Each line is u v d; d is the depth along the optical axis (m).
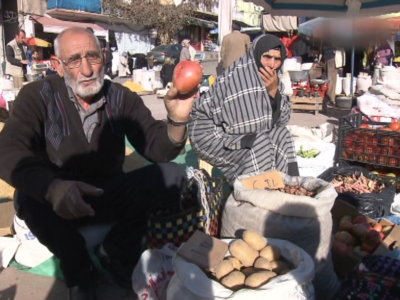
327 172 4.19
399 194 3.86
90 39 2.42
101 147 2.61
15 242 3.16
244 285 1.93
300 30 10.87
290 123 8.65
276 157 3.44
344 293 1.85
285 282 1.87
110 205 2.65
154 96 13.30
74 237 2.47
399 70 9.42
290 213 2.42
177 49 22.89
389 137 4.32
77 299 2.50
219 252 2.10
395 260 2.04
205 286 1.88
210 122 3.49
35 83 2.54
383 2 5.68
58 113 2.51
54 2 22.47
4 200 4.07
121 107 2.68
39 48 20.55
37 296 2.70
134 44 27.69
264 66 3.34
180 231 2.60
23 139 2.28
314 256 2.45
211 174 4.50
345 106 10.52
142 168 2.67
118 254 2.71
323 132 5.40
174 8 28.27
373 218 3.54
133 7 26.33
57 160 2.54
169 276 2.29
